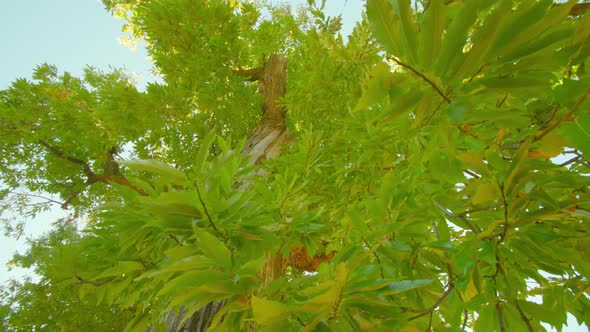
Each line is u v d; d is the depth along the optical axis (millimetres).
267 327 706
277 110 5055
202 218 949
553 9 541
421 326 1123
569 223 889
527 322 1030
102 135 5117
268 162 2812
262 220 1082
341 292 700
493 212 1187
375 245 1038
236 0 7590
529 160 842
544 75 693
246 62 5625
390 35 612
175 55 5164
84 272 1486
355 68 3100
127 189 1218
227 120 5203
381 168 2102
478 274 973
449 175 1145
